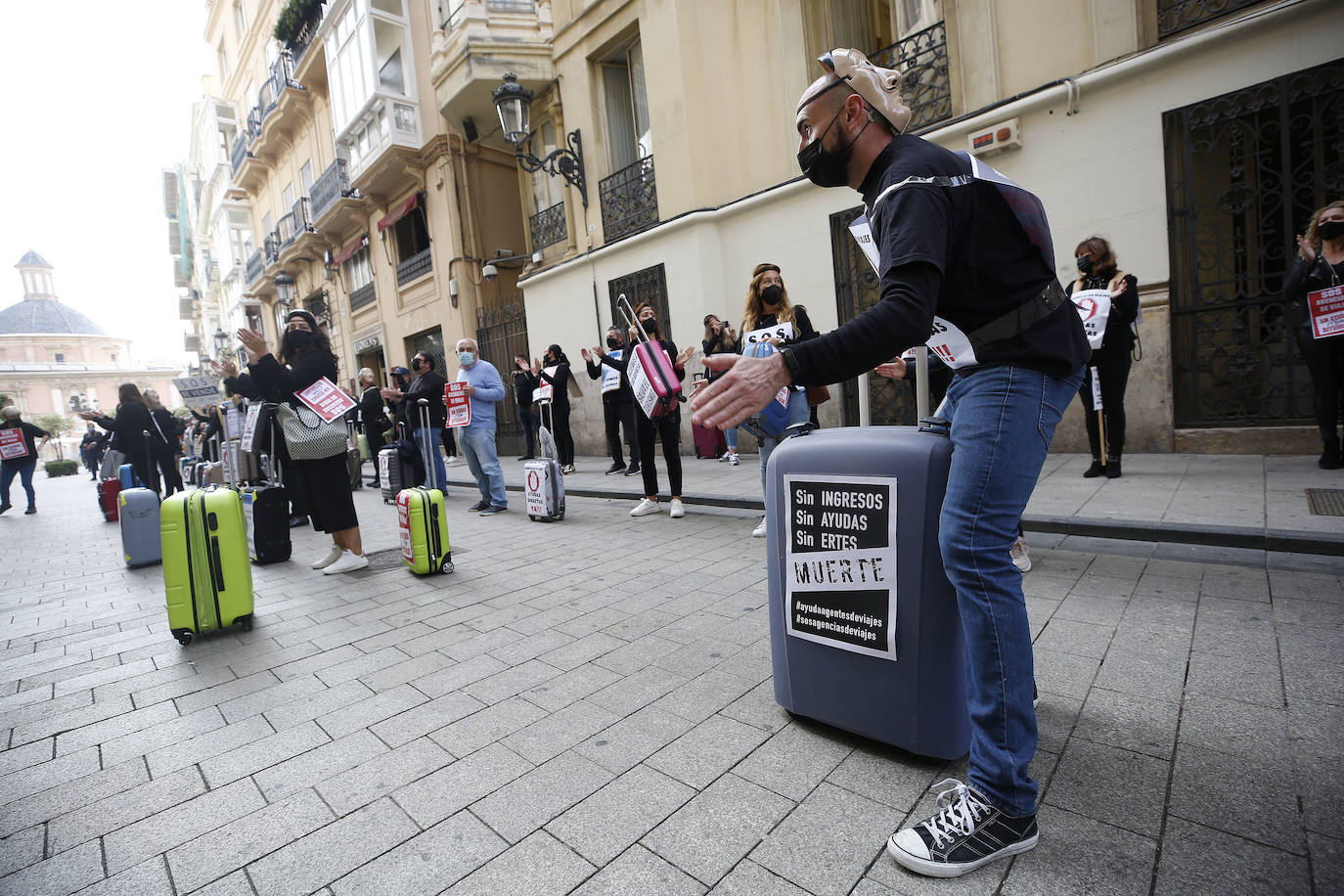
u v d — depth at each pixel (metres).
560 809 1.90
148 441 9.62
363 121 15.34
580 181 11.33
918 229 1.43
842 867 1.59
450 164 14.37
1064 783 1.83
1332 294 4.49
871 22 8.75
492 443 7.17
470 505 8.09
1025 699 1.59
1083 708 2.19
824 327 8.28
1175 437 5.88
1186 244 5.74
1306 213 5.33
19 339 86.06
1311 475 4.61
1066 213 6.20
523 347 13.30
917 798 1.84
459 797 1.99
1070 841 1.61
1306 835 1.56
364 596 4.29
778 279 4.66
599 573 4.38
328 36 15.92
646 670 2.81
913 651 1.92
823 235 8.16
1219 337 5.71
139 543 5.90
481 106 13.11
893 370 2.94
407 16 14.45
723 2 8.91
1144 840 1.59
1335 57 4.96
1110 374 5.04
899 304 1.37
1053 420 1.60
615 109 11.28
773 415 4.30
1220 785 1.76
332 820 1.93
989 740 1.60
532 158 11.15
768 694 2.52
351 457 10.47
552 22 11.91
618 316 10.76
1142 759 1.90
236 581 3.66
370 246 17.98
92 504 13.08
